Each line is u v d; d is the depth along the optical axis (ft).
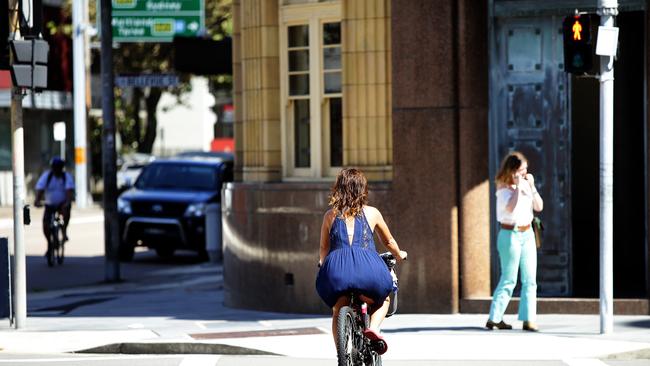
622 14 82.94
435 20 80.28
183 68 116.26
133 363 64.08
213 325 79.25
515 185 72.28
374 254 52.26
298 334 73.15
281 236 85.71
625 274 84.74
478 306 80.38
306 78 87.61
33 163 270.05
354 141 83.51
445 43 80.23
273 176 88.79
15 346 71.05
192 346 68.90
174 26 164.45
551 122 81.51
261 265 87.35
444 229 80.43
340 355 49.80
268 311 86.99
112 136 117.70
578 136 86.48
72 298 104.37
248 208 88.28
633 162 84.28
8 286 80.23
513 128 81.56
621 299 79.00
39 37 78.59
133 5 164.55
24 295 79.87
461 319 78.59
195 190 143.74
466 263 80.69
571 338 69.46
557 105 81.30
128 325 81.05
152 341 69.77
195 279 121.29
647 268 78.95
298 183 85.25
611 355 64.69
